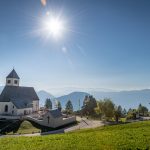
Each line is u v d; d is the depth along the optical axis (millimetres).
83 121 123625
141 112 191000
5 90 135250
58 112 111812
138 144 33750
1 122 110125
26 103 135375
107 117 130250
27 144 37531
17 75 141000
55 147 34094
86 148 32562
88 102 166500
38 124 109500
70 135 45281
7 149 34219
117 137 39906
